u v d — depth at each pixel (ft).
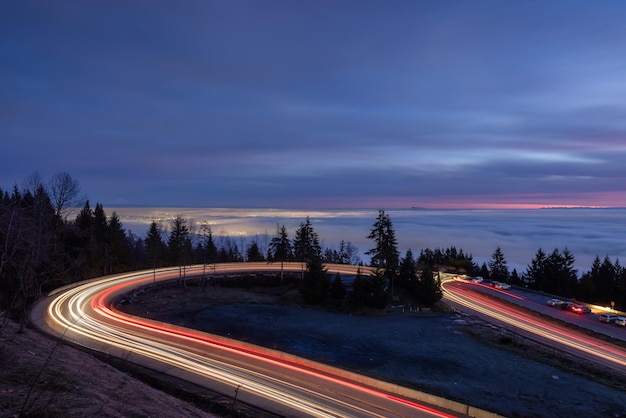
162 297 194.08
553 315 193.06
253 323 158.92
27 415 34.01
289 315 173.99
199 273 243.81
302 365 104.73
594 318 189.26
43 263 130.11
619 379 112.78
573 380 109.81
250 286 234.38
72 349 83.41
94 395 45.80
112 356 98.17
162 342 117.29
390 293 210.18
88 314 147.23
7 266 77.87
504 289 258.57
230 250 406.82
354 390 90.74
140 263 315.58
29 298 160.76
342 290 205.77
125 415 42.29
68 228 182.70
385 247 231.50
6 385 41.88
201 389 84.48
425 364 120.16
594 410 92.02
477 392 99.45
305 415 76.48
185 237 328.08
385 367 116.78
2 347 54.90
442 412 82.28
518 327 171.22
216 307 181.16
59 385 45.83
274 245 312.09
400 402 85.81
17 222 78.79
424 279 207.82
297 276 249.75
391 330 156.76
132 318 144.87
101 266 254.68
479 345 139.44
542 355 130.00
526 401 95.50
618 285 261.65
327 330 153.99
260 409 77.56
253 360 106.22
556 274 308.19
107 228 297.33
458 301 221.66
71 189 185.98
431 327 162.09
